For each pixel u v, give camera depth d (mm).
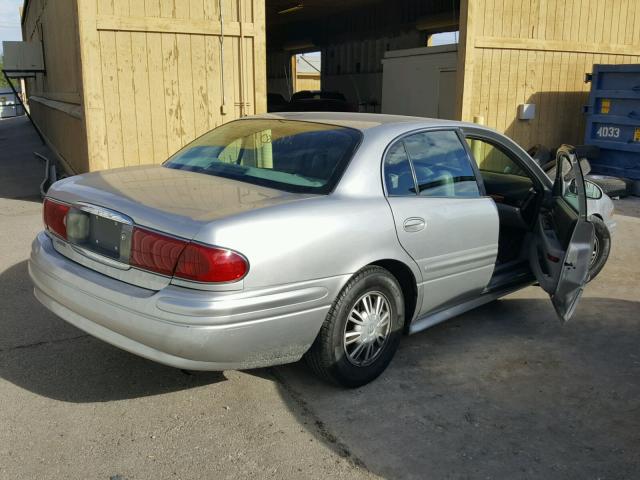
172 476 2783
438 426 3264
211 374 3740
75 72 8766
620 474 2906
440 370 3918
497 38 10219
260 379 3697
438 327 4645
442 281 3971
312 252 3129
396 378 3791
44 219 3648
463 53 9969
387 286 3625
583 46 11164
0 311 4594
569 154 4352
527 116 10727
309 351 3432
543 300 5289
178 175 3756
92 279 3137
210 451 2977
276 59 22109
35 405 3322
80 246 3289
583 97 11484
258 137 4023
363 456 2984
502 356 4152
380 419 3312
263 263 2943
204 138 4410
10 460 2842
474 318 4848
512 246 4973
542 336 4516
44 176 11445
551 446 3115
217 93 8352
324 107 13750
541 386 3744
